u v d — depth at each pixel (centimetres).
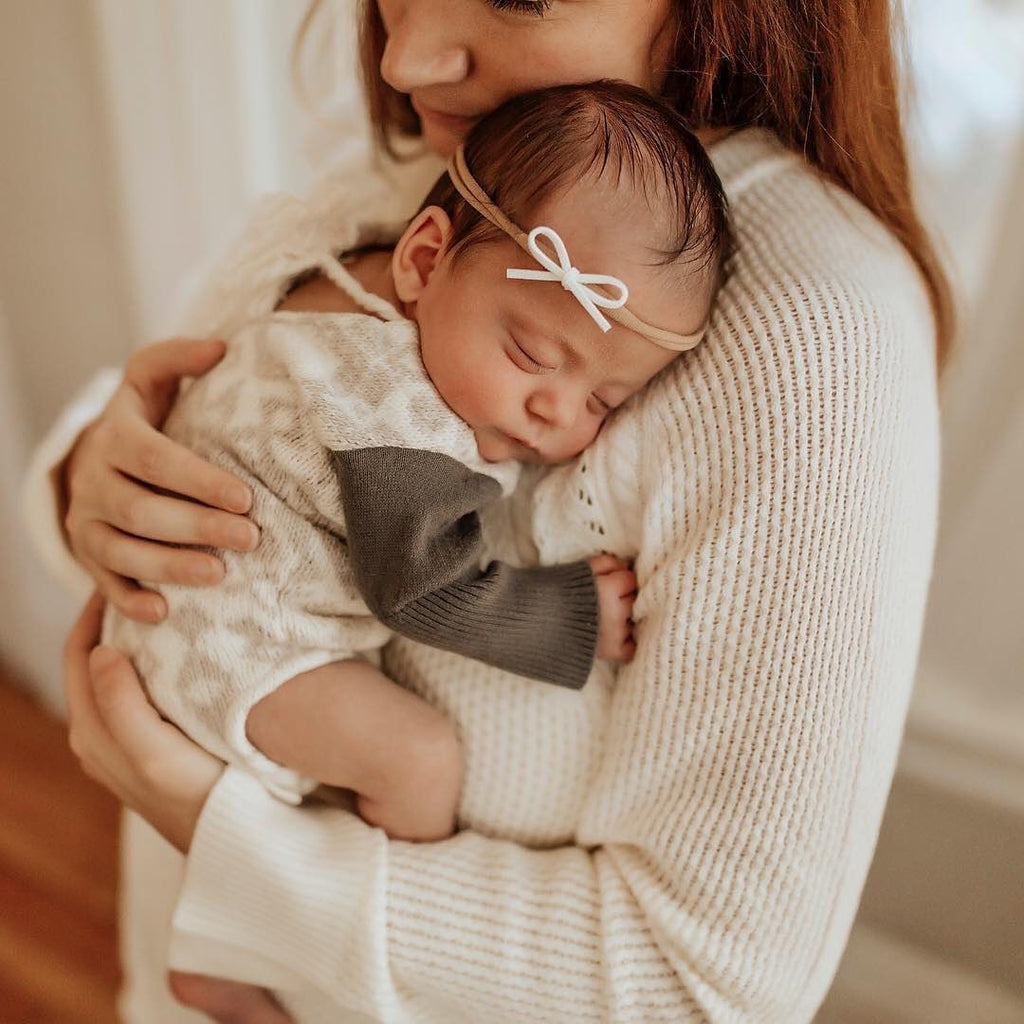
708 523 66
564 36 67
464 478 70
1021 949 127
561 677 73
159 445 77
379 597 68
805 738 64
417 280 74
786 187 74
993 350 105
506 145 69
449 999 73
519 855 75
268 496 73
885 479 64
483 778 77
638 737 69
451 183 74
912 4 92
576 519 74
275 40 123
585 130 67
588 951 70
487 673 77
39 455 99
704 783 66
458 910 72
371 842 75
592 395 72
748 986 65
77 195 146
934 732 119
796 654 63
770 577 64
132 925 112
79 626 89
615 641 74
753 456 65
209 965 83
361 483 68
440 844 76
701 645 66
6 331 164
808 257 68
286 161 132
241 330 81
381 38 89
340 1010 85
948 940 132
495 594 70
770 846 64
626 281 67
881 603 64
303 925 74
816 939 66
